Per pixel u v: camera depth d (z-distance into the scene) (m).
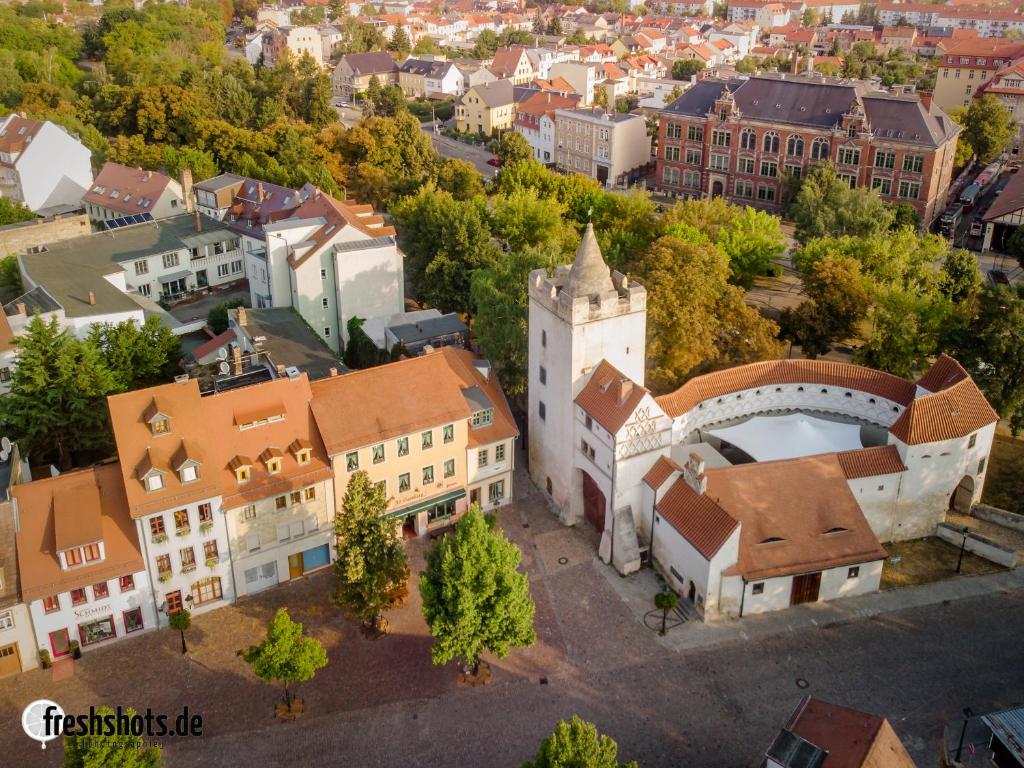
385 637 63.78
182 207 139.25
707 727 56.47
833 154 152.62
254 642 62.94
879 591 67.94
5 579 58.75
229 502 63.41
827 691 58.84
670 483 67.81
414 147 164.12
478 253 110.56
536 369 76.88
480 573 56.56
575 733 45.47
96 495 62.47
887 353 91.25
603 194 135.88
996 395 83.81
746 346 87.69
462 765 54.09
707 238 114.81
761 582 64.38
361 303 107.50
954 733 55.47
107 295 101.12
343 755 54.81
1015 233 133.62
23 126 151.00
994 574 69.56
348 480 68.69
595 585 68.81
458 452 73.38
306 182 146.12
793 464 69.06
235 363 80.81
